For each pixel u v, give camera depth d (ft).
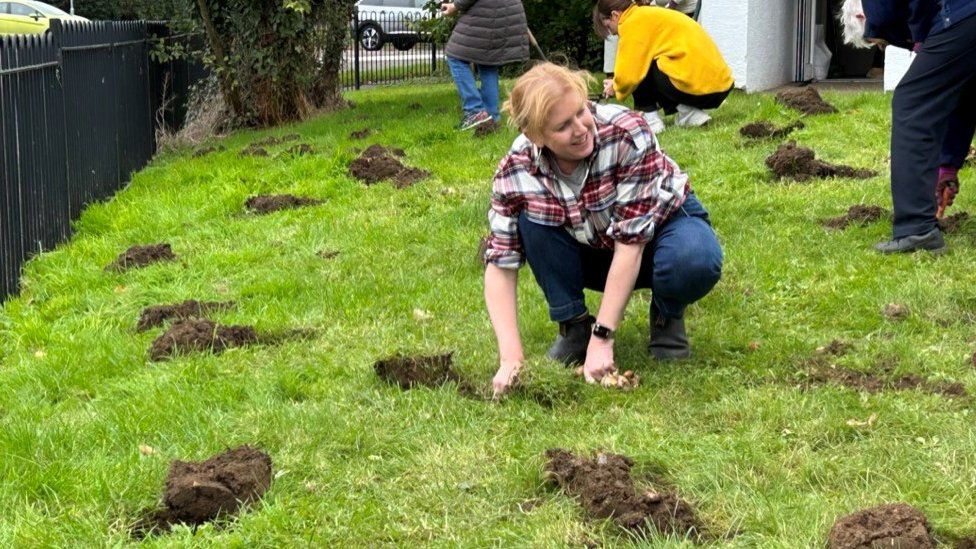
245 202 28.25
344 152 31.99
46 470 13.02
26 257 25.34
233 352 17.20
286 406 14.53
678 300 14.79
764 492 11.43
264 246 24.09
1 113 23.72
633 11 30.94
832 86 45.16
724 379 14.73
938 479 11.35
